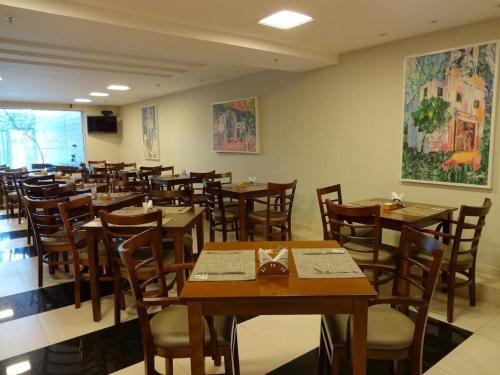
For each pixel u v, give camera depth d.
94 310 2.87
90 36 3.40
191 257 3.33
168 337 1.76
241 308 1.51
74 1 2.81
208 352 1.72
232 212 4.71
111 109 10.56
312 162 5.22
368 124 4.43
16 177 6.59
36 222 3.48
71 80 6.30
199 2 2.94
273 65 4.77
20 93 7.84
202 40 3.56
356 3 2.98
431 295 1.65
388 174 4.27
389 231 4.32
